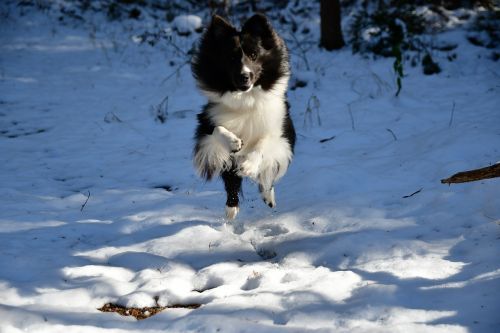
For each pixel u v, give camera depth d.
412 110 10.20
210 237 6.02
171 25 16.50
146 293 4.73
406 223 5.90
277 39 6.25
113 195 7.50
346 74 12.51
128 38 16.16
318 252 5.39
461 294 4.28
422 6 15.00
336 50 13.92
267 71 6.22
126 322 4.20
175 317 4.26
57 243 5.95
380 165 7.80
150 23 17.33
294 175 7.91
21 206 7.06
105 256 5.64
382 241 5.41
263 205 7.01
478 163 7.07
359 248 5.34
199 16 17.41
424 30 14.02
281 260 5.39
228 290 4.75
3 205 7.05
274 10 17.08
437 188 6.61
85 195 7.55
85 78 13.32
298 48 14.15
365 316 4.08
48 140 9.89
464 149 7.54
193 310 4.35
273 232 6.24
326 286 4.60
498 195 6.04
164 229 6.28
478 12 14.59
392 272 4.79
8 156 9.14
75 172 8.51
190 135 9.91
